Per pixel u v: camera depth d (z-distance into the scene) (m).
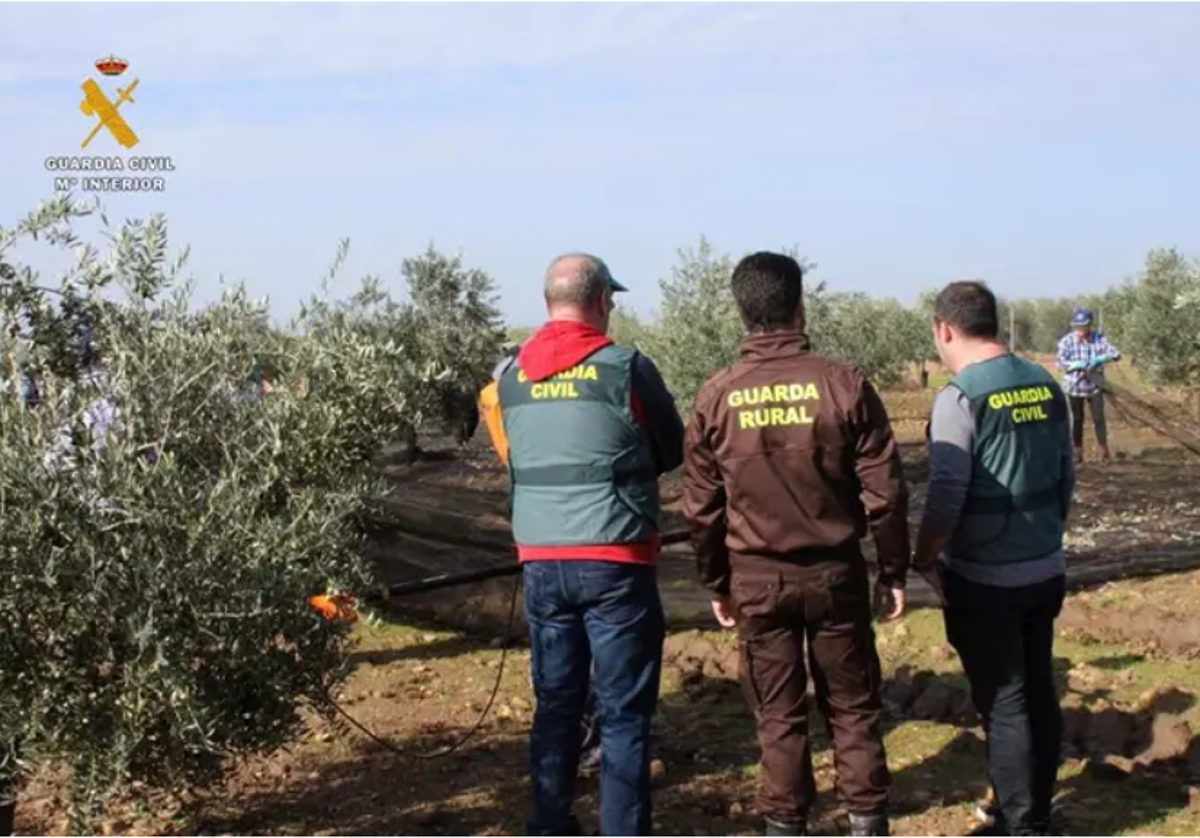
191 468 4.82
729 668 7.33
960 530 4.86
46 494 4.20
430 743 6.27
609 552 4.61
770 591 4.55
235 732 4.71
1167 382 18.34
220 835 5.14
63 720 4.41
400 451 10.88
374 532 8.11
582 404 4.64
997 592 4.82
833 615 4.56
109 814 5.32
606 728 4.69
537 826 4.82
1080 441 15.38
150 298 4.96
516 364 4.87
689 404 12.84
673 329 13.04
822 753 6.07
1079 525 10.88
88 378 4.69
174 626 4.38
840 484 4.52
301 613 4.80
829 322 14.42
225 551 4.47
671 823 5.29
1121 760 5.88
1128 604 8.14
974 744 6.01
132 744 4.41
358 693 7.02
